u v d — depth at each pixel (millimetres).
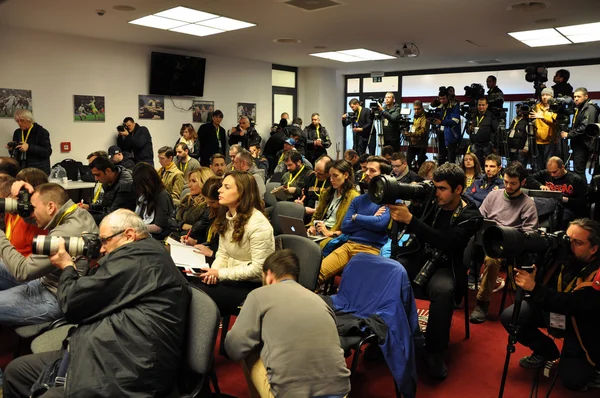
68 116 7434
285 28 6656
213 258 3178
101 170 4164
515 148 7324
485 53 8867
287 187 4969
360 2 5203
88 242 2051
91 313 1850
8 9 5617
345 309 2604
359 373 2805
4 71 6691
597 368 2291
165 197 3779
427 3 5242
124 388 1733
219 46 8328
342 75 12781
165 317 1840
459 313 3732
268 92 10602
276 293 1945
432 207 2822
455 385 2695
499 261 3395
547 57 9398
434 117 8258
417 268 2895
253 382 2029
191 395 1882
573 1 5145
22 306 2438
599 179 4547
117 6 5441
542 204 4191
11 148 6223
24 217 2535
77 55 7430
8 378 2053
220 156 4996
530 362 2850
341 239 3602
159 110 8664
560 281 2297
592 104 6031
